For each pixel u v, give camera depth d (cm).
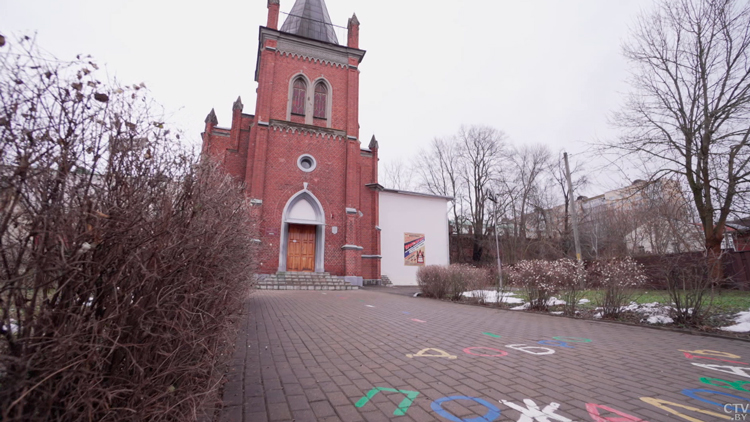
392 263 2522
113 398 184
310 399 359
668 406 350
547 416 322
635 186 1577
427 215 2702
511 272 1291
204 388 262
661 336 723
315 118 2225
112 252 178
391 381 418
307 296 1485
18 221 150
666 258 903
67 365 157
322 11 2577
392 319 905
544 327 822
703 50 1434
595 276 1020
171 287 209
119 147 189
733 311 888
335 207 2164
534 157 3872
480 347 604
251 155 2069
